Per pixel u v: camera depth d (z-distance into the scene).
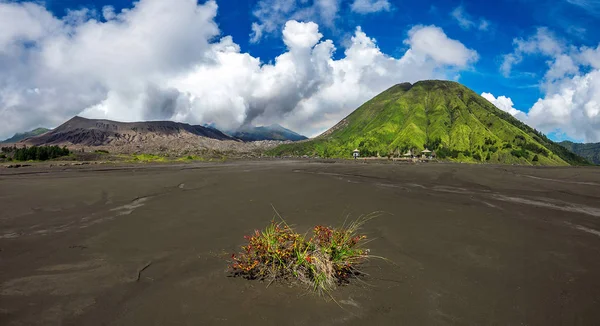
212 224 11.46
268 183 23.97
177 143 199.88
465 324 5.17
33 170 41.50
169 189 20.09
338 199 17.17
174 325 4.89
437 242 9.73
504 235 10.61
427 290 6.39
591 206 16.70
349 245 7.49
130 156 79.69
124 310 5.34
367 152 191.38
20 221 11.71
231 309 5.39
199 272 7.04
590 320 5.40
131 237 9.78
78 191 18.72
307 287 6.34
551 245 9.55
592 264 8.00
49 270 7.07
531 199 18.75
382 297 6.02
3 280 6.48
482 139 184.75
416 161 100.75
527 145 177.88
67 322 4.94
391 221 12.44
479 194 20.50
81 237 9.72
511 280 6.97
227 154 138.25
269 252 6.87
